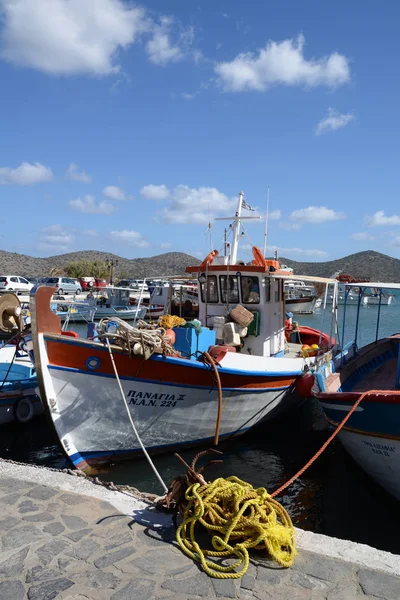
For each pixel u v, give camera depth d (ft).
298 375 33.65
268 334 34.30
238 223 37.17
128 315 88.48
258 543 12.47
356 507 24.54
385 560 12.68
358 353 41.75
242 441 33.09
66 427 24.22
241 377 28.86
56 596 10.98
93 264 204.13
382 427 22.89
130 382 24.80
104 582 11.51
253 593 11.20
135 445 26.73
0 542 13.17
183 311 38.63
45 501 15.65
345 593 11.26
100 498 15.93
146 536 13.62
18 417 35.60
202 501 13.35
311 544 13.52
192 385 26.73
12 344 38.86
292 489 26.45
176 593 11.16
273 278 34.99
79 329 88.89
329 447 32.63
